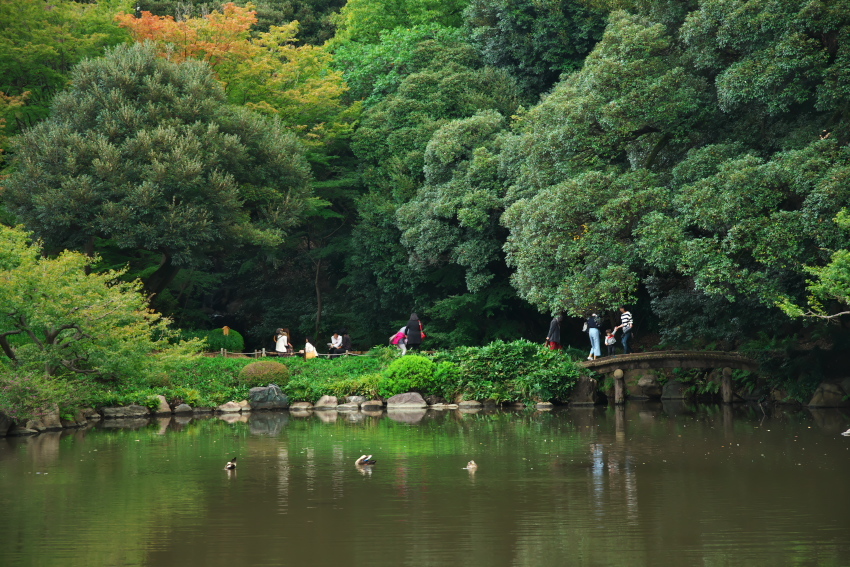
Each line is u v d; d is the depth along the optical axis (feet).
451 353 85.66
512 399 79.15
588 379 79.71
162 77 100.83
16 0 105.09
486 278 99.81
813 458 41.73
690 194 61.05
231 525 29.19
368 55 124.77
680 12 72.18
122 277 106.52
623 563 24.02
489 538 26.99
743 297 77.00
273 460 44.37
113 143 96.12
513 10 110.01
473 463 40.09
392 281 115.96
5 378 55.47
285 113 119.75
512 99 110.73
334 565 24.29
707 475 37.52
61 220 91.50
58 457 46.11
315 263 131.34
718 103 66.49
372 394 82.53
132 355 65.51
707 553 24.86
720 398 82.94
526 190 90.22
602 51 73.26
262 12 155.53
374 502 32.78
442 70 114.52
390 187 115.75
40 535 28.02
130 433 59.31
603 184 67.92
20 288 58.95
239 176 104.22
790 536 26.66
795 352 73.46
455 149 100.78
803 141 61.05
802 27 57.57
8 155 107.14
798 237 56.03
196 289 132.87
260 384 83.56
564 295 69.92
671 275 84.07
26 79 109.91
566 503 32.04
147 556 25.35
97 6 116.37
